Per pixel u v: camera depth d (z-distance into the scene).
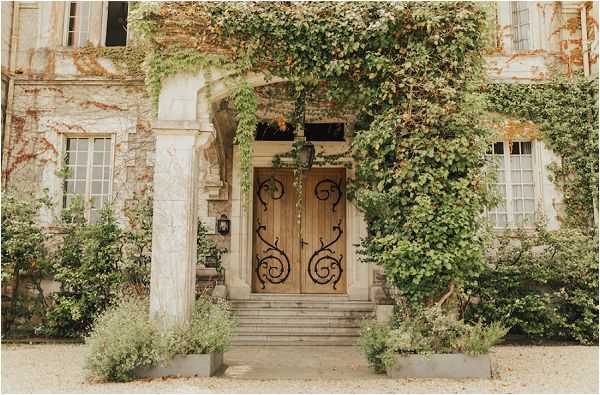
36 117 10.58
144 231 9.30
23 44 10.80
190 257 6.96
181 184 6.95
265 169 11.04
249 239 10.61
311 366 7.26
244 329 9.34
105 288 9.30
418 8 6.97
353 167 10.66
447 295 6.80
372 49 7.20
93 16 10.84
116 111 10.58
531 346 8.70
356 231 10.49
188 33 7.18
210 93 7.20
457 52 7.10
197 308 7.15
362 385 6.03
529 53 10.36
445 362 6.43
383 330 6.80
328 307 9.80
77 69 10.66
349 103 7.57
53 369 6.88
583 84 10.06
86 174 10.57
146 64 7.26
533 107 10.09
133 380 6.25
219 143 10.08
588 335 9.02
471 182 6.93
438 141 6.92
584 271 9.00
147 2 7.05
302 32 7.12
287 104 9.88
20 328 9.66
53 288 9.91
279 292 10.89
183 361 6.47
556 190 9.99
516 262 9.24
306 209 11.05
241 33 7.16
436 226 6.78
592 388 5.86
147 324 6.53
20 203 9.56
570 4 10.48
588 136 9.99
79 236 9.46
